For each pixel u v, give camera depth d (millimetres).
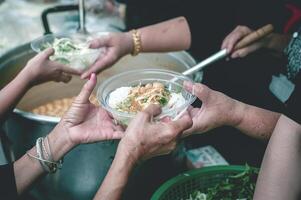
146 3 2984
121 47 2205
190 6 2533
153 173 1959
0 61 2152
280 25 2543
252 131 1688
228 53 2078
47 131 1729
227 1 2506
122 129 1576
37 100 2502
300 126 1358
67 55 1977
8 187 1589
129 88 1587
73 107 1554
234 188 1870
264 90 2613
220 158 2230
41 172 1651
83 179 1874
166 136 1344
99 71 2133
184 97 1559
